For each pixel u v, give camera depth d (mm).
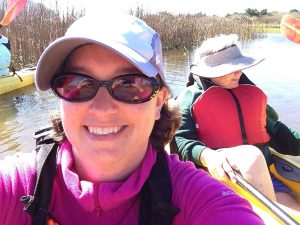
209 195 373
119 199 372
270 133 1114
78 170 406
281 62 4047
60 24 3750
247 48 5695
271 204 712
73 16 3904
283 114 2096
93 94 361
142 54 361
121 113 366
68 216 388
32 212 376
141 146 384
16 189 392
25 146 1582
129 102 363
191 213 374
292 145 1084
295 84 2871
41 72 381
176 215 377
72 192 382
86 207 378
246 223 343
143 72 351
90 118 368
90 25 361
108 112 360
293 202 962
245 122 1041
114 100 362
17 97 2398
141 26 373
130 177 378
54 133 426
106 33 353
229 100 1035
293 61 4148
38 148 435
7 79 2586
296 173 1016
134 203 387
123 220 383
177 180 395
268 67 3666
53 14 3857
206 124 1039
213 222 354
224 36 1095
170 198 379
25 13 3562
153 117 388
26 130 1759
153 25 5379
